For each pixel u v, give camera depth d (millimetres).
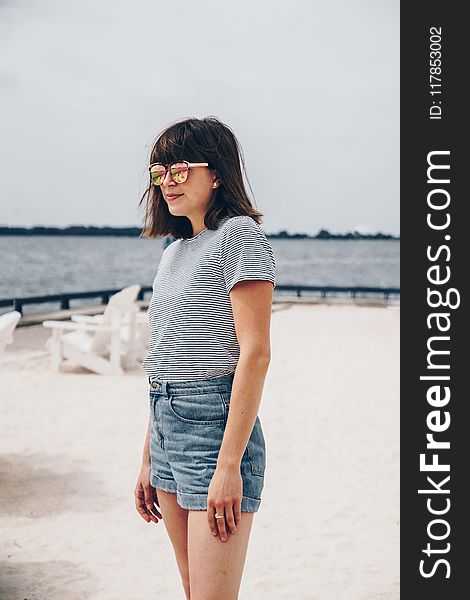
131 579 4020
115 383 9492
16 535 4598
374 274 78500
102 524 4824
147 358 2400
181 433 2291
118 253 148500
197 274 2293
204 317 2271
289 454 6469
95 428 7305
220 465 2182
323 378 10148
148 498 2605
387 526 4832
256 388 2188
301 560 4281
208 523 2211
